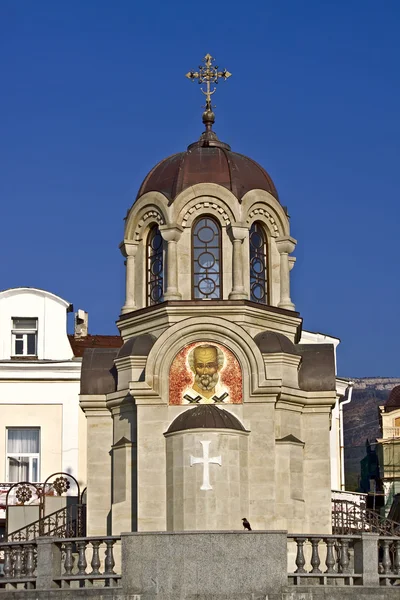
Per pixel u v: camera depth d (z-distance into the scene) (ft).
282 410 170.71
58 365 242.58
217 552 124.26
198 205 176.35
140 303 179.73
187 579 123.75
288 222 180.96
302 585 124.57
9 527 199.93
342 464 265.95
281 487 167.73
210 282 175.63
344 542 126.93
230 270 175.01
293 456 169.89
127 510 169.17
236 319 172.55
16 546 130.52
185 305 172.55
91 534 173.99
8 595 126.72
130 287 180.45
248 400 168.45
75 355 259.39
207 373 169.17
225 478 164.04
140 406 169.17
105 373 178.81
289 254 180.96
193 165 179.52
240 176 179.01
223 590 123.65
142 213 179.83
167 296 173.88
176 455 165.68
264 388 168.14
